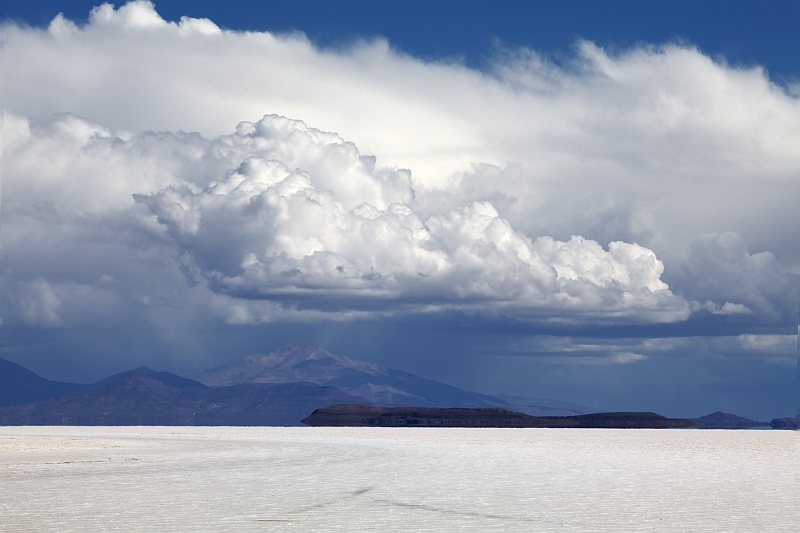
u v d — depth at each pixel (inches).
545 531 1045.2
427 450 3105.3
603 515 1193.4
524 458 2583.7
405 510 1237.1
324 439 4463.6
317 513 1200.8
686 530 1059.9
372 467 2145.7
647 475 1914.4
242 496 1419.8
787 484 1686.8
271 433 6082.7
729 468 2166.6
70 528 1056.2
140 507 1267.2
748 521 1139.3
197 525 1081.4
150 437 4872.0
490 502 1346.0
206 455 2721.5
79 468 2096.5
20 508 1253.1
